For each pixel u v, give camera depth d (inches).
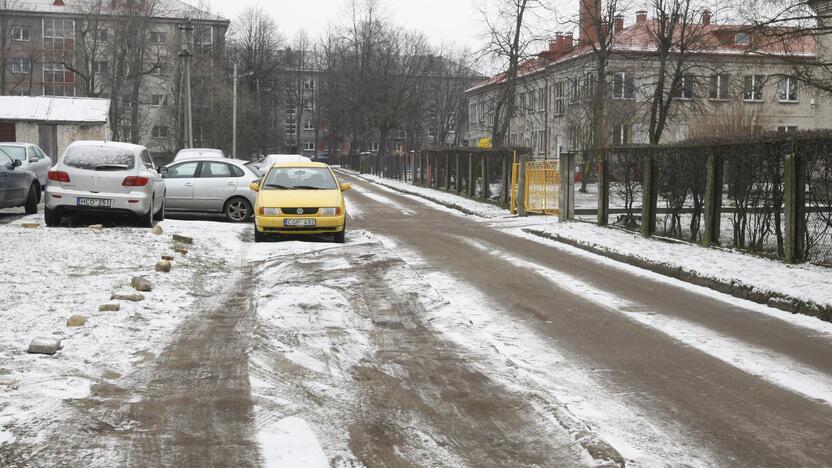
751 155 531.8
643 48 1659.7
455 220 918.4
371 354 286.8
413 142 3535.9
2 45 3112.7
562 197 847.1
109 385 238.4
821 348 308.3
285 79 4616.1
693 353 298.8
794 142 482.9
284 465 180.4
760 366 280.1
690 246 584.7
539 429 207.8
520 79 1702.8
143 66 2847.0
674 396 243.4
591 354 296.0
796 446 201.2
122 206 645.9
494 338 320.2
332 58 3828.7
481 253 589.3
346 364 271.9
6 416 206.1
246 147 2957.7
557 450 193.0
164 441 193.8
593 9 1371.8
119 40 2640.3
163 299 371.9
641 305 393.7
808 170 474.9
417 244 644.1
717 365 281.6
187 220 805.2
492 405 227.9
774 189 508.4
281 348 290.2
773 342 317.7
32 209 775.1
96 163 648.4
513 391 241.8
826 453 196.5
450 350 293.9
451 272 492.4
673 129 1843.0
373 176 2512.3
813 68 652.7
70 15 3262.8
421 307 373.4
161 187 736.3
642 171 682.2
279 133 3782.0
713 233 580.7
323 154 5088.6
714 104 1430.9
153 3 2768.2
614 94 1557.6
